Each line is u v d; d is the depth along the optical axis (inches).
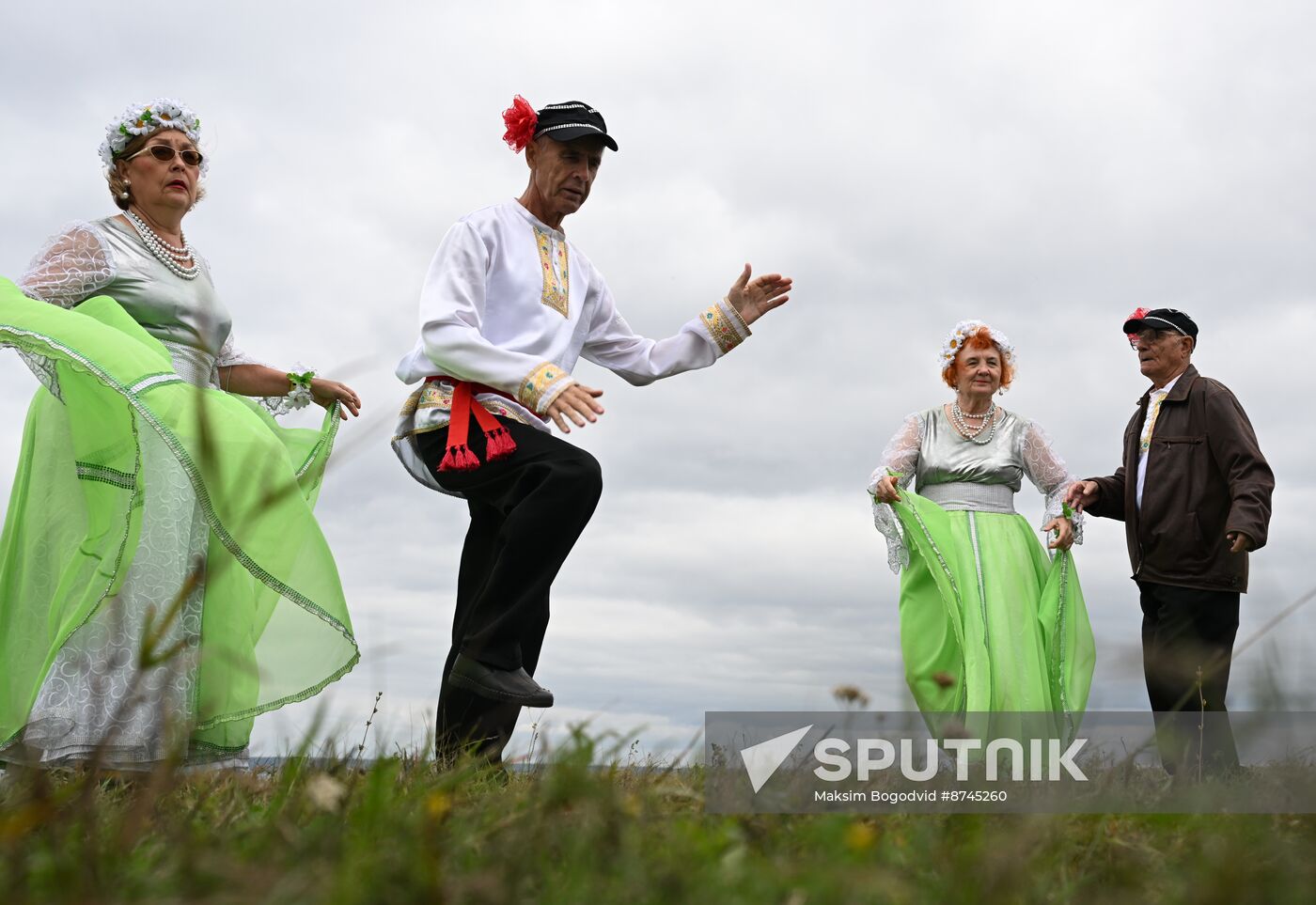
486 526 157.3
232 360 163.2
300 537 135.3
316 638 142.5
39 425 147.9
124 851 57.0
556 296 161.8
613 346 175.5
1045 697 207.2
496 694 139.4
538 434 149.0
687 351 175.2
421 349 157.2
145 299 150.3
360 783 77.8
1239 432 195.9
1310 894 54.9
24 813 58.0
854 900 55.7
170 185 152.8
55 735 126.3
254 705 138.9
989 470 220.4
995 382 223.8
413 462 162.1
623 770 93.8
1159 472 202.8
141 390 132.4
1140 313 213.0
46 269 146.4
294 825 65.2
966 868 58.2
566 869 59.2
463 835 64.8
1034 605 214.2
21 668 142.4
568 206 163.2
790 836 73.0
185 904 49.1
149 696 128.5
